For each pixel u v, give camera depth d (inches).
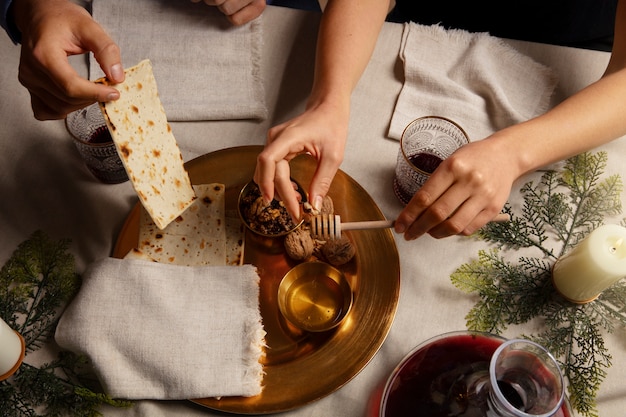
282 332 29.7
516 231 31.4
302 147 29.1
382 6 34.6
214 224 31.6
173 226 31.4
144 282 28.9
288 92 35.7
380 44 36.8
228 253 31.1
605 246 27.4
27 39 28.7
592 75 35.4
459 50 36.3
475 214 28.1
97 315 28.0
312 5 50.5
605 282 27.7
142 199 28.3
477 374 26.0
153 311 28.4
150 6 36.6
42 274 30.4
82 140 30.5
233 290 29.4
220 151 33.6
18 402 27.5
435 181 27.7
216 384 27.4
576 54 35.9
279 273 31.2
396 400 26.6
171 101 34.7
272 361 28.9
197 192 32.3
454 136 32.2
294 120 30.0
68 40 28.3
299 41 36.9
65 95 28.3
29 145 33.5
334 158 29.3
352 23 33.3
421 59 35.9
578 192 32.2
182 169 30.9
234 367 27.7
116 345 27.8
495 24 45.8
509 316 29.9
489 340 27.4
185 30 36.3
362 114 35.1
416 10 47.9
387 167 33.9
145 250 30.7
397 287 30.3
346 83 31.7
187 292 29.2
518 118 34.1
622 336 29.4
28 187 32.7
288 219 31.1
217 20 36.7
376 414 28.2
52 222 31.9
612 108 30.9
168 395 27.5
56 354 28.8
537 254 31.4
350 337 29.2
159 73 35.4
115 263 29.3
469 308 30.4
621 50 33.0
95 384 28.3
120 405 27.6
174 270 29.7
